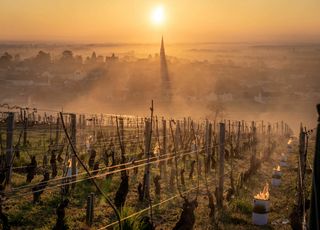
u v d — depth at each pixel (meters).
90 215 10.86
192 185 17.42
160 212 12.99
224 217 13.02
